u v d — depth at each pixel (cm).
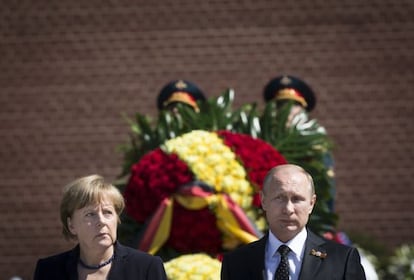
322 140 1802
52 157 3022
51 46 3047
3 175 3027
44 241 3003
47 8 3053
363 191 2972
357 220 2967
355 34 3005
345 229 2950
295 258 1173
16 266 2994
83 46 3036
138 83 3020
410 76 2998
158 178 1642
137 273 1202
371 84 2995
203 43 3014
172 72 3014
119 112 3017
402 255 2784
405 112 2992
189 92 2075
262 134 1812
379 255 2798
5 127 3039
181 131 1816
